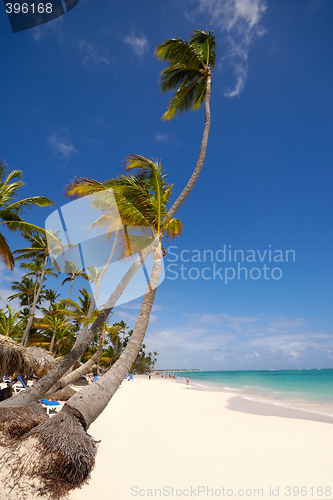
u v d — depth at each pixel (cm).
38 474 418
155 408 1340
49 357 891
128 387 2739
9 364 660
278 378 7594
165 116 1138
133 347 603
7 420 519
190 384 4478
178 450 652
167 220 720
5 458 424
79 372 810
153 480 482
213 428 906
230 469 541
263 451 657
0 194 1255
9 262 1276
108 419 1010
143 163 726
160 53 1059
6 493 380
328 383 4878
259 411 1383
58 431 467
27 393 649
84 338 718
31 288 2908
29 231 1296
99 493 429
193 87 1147
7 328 2027
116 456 592
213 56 1147
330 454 643
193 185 848
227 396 2234
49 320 2606
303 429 924
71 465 446
